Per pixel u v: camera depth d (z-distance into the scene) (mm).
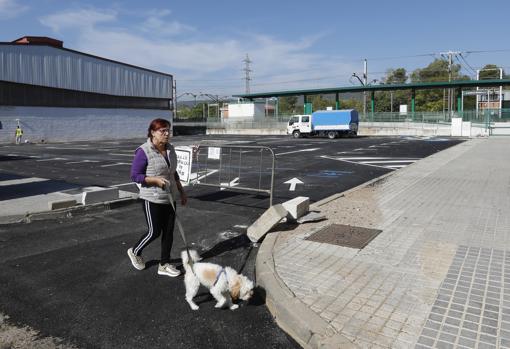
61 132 40469
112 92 45531
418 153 21844
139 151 4750
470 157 18547
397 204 8547
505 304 3924
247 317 3973
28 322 3838
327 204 8578
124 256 5641
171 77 53562
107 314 4004
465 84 45969
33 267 5215
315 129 41031
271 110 77125
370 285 4371
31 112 37750
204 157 19953
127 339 3557
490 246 5672
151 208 4828
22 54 36625
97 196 8391
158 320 3895
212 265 4043
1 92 35344
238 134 55719
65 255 5660
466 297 4078
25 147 30453
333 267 4910
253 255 5738
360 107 100188
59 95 40094
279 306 3902
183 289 4605
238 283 3910
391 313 3756
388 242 5879
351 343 3258
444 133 43750
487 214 7547
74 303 4234
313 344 3379
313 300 4016
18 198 8992
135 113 48688
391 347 3211
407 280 4504
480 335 3381
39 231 6781
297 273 4719
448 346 3227
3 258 5523
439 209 8016
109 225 7184
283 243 5855
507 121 40594
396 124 46469
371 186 10938
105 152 24359
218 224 7324
